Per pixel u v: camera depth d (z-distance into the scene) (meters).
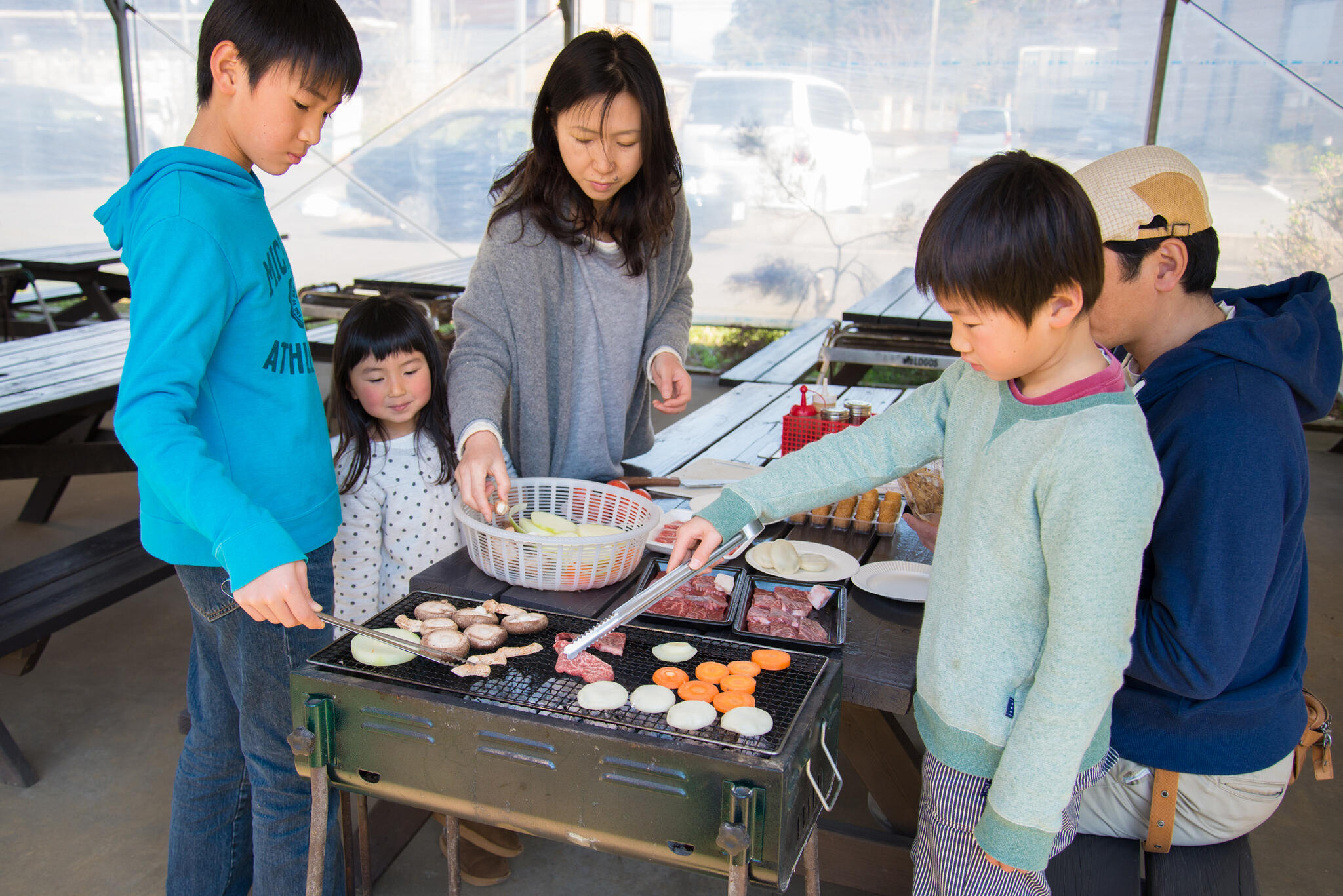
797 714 1.24
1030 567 1.14
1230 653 1.21
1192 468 1.21
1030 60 5.86
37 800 2.43
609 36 1.87
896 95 6.13
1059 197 0.98
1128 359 1.79
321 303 5.42
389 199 6.89
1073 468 1.05
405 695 1.26
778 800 1.11
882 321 4.69
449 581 1.75
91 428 4.50
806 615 1.61
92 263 5.86
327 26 1.45
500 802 1.25
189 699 1.76
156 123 6.82
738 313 6.76
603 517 2.00
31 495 4.30
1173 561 1.23
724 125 6.42
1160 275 1.31
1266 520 1.19
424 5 6.51
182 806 1.76
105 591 2.73
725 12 6.24
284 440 1.59
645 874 2.26
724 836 1.10
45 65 6.43
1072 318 1.02
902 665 1.47
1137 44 5.66
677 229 2.31
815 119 6.30
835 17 6.08
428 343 2.17
